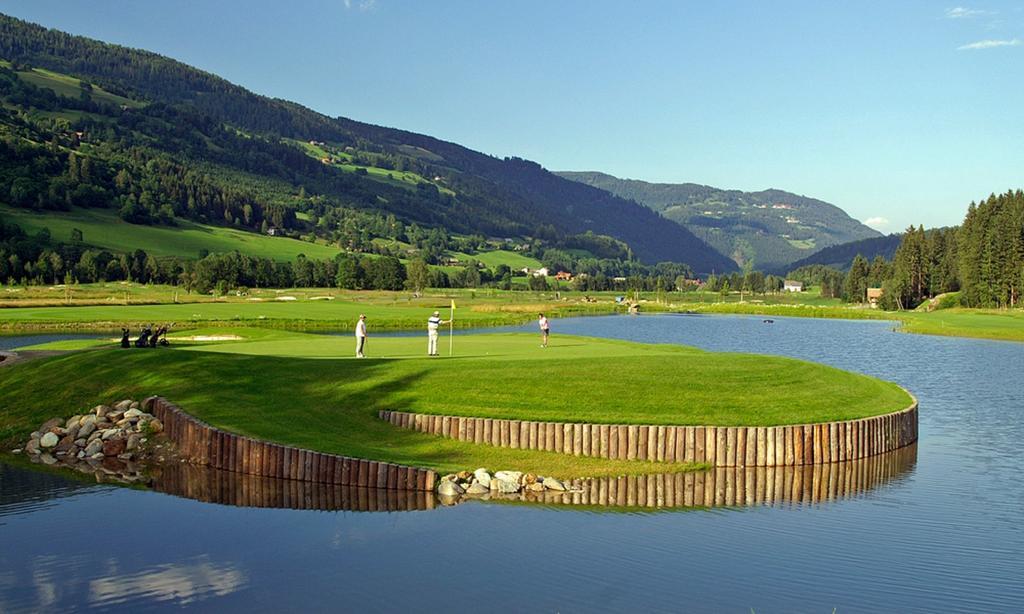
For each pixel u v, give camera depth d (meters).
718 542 27.19
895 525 29.41
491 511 29.64
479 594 22.48
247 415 36.91
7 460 36.12
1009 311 180.75
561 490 32.25
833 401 42.44
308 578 23.47
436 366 43.31
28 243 195.75
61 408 40.44
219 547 25.88
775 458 36.97
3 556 24.98
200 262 192.88
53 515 28.80
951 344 114.81
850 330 147.38
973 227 199.12
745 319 188.25
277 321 115.56
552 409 38.25
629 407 38.69
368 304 170.50
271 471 33.25
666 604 22.12
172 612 21.19
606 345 61.75
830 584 23.83
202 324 109.62
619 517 29.41
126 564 24.47
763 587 23.52
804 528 28.88
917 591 23.52
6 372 46.62
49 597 22.08
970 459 40.12
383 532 27.36
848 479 35.62
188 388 39.97
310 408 38.41
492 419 36.59
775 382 43.16
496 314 157.25
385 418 38.03
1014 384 70.69
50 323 107.12
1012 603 22.64
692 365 44.09
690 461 36.25
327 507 29.84
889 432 41.12
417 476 31.66
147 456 35.97
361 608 21.56
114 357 45.25
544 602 22.08
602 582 23.58
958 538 28.09
